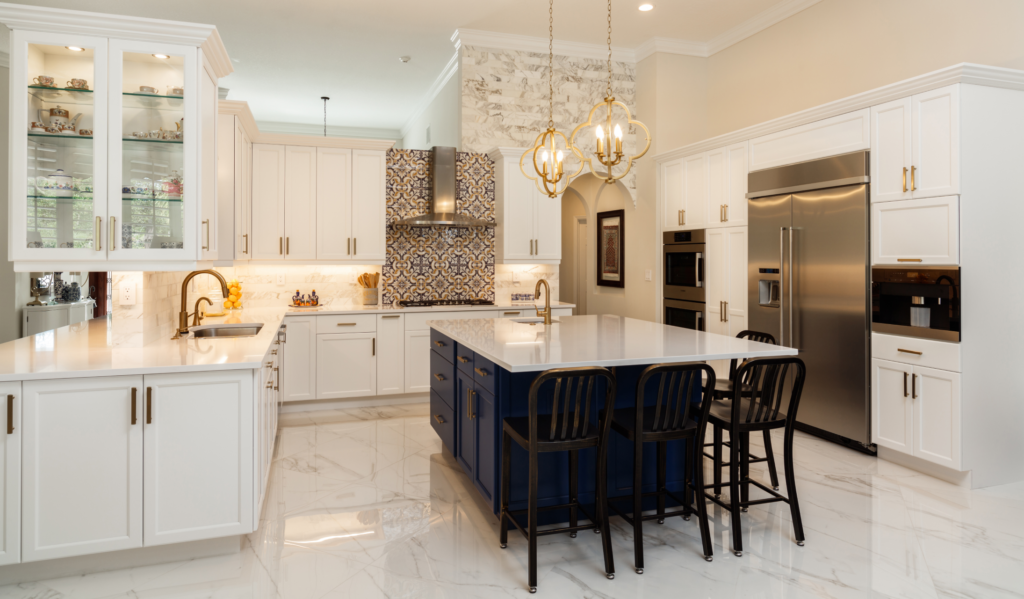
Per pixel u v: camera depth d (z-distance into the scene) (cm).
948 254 337
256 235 514
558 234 593
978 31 378
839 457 393
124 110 270
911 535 282
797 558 260
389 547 271
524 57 598
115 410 240
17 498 231
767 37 546
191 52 278
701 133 622
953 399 337
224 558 260
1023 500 323
